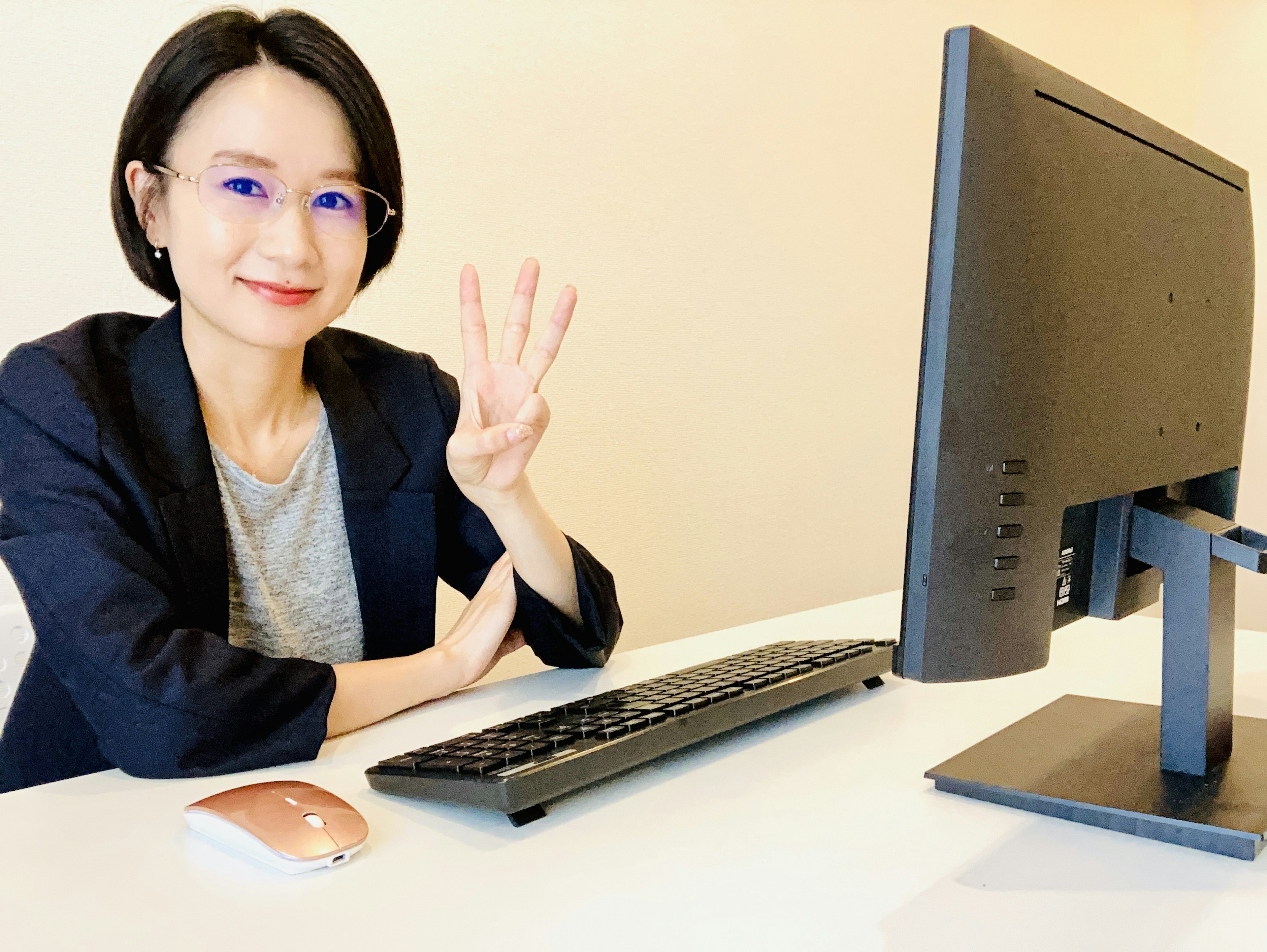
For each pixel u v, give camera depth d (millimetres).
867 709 824
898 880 511
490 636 946
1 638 1143
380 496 1073
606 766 630
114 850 570
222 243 900
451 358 1618
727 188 1965
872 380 2316
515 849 557
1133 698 848
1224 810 562
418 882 518
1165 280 673
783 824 588
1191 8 2955
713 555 2020
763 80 2002
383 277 1320
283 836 542
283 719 747
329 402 1069
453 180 1587
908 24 2266
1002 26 2451
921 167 2363
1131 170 632
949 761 664
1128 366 638
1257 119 2867
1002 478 554
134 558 792
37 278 1261
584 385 1783
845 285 2223
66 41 1258
